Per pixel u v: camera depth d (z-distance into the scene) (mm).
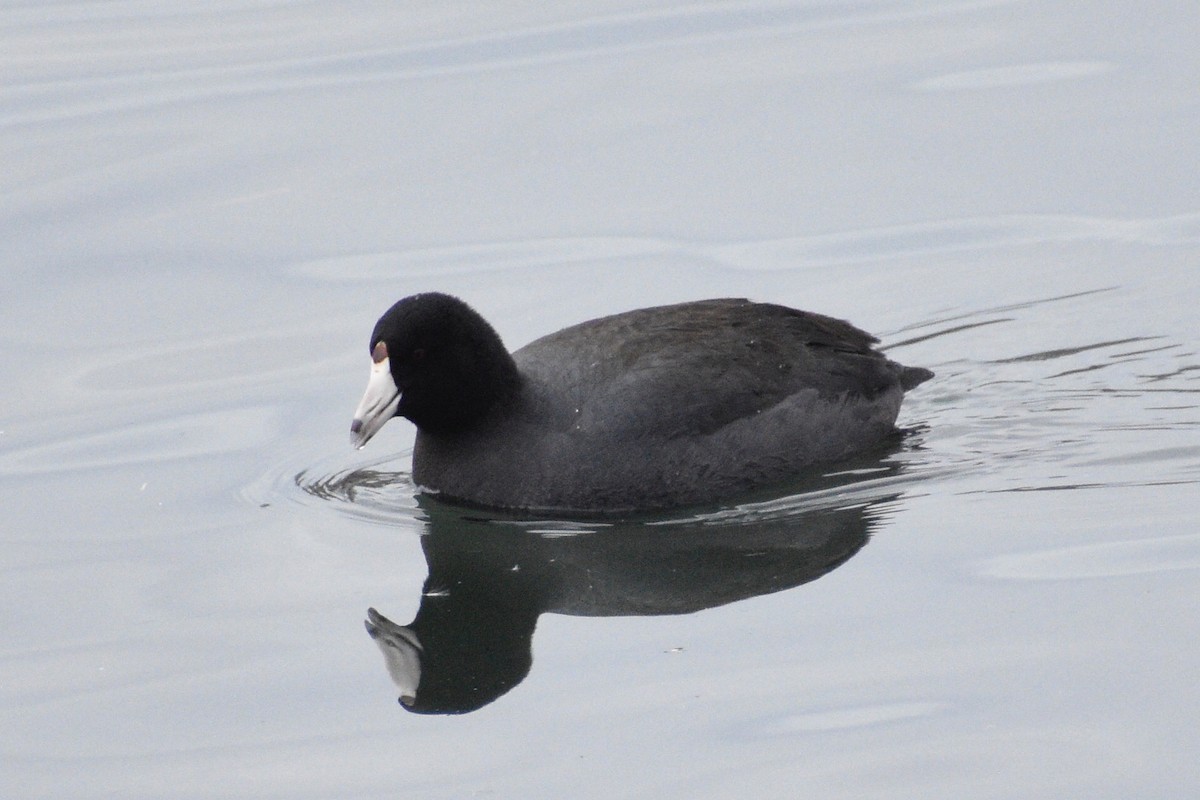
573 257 17578
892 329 16266
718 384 13414
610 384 13328
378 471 14508
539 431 13344
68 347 16422
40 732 10508
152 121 20281
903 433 14422
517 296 16859
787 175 18922
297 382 15773
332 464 14547
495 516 13391
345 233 18109
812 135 19656
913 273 17266
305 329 16609
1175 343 15609
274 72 21500
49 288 17312
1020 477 13266
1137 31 21734
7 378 15898
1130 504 12523
